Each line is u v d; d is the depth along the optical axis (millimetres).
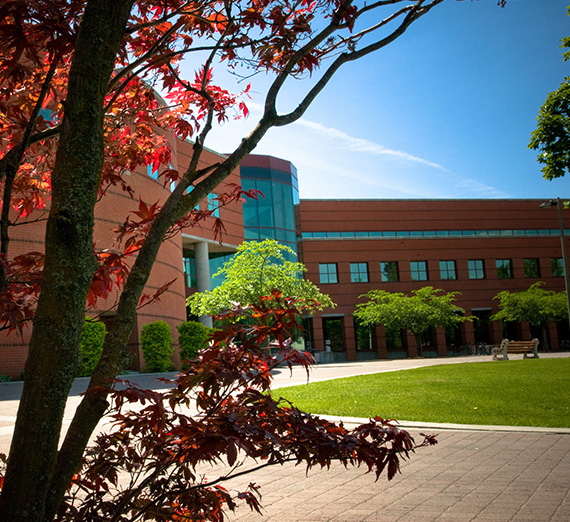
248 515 4203
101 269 2219
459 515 4055
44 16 2170
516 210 48438
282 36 3008
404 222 46219
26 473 1523
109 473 2451
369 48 2955
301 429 2018
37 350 1592
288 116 2555
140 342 20906
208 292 27375
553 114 16484
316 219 44625
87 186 1704
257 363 2162
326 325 44000
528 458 5762
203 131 2367
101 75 1773
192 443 1915
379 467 1979
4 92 2879
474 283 46250
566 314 40344
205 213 2570
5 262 2033
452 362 25484
